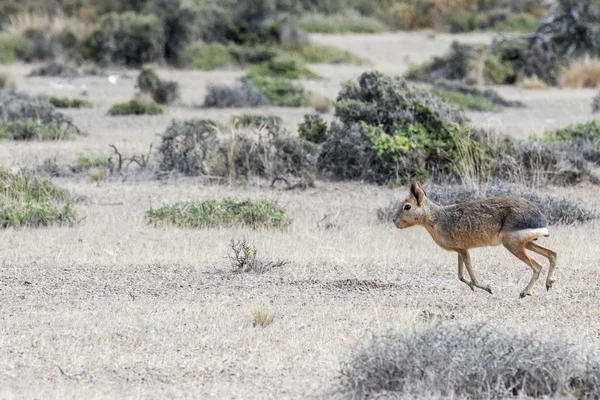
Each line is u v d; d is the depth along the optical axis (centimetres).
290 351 2970
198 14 15662
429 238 4762
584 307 3491
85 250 4419
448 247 3603
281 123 8438
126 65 14925
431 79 12962
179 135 6819
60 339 3100
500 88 12712
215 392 2602
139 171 6706
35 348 3006
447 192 5575
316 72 14075
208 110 10288
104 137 8319
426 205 3594
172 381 2714
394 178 6406
